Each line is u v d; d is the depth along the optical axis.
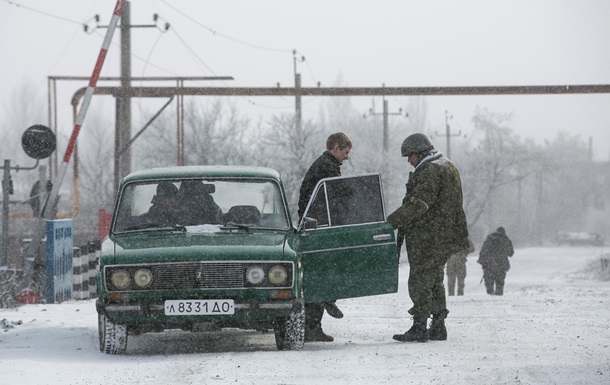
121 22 68.56
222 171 21.45
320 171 21.19
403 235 20.86
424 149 20.48
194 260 18.36
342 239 19.98
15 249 64.69
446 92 77.19
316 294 19.84
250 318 18.42
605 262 79.88
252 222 20.53
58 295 34.75
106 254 18.75
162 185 20.98
